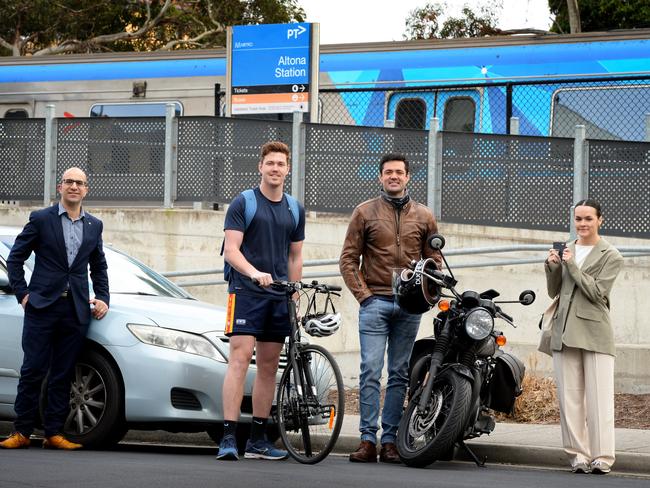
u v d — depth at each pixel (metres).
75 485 6.70
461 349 8.53
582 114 17.56
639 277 13.48
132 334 8.91
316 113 17.20
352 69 19.27
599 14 35.59
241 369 8.52
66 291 8.95
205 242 15.01
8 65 22.09
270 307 8.57
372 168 14.48
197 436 10.74
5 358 9.35
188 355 8.85
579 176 13.44
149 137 15.52
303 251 14.70
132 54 21.06
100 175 15.79
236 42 17.78
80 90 21.39
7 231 10.02
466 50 18.48
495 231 14.39
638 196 13.26
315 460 8.29
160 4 37.09
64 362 8.98
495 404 8.83
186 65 20.52
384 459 8.84
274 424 9.18
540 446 9.14
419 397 8.60
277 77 17.45
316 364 8.41
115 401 8.90
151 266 15.22
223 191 15.10
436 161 14.16
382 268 8.95
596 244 8.93
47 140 16.05
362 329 8.93
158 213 15.19
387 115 18.89
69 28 37.28
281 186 8.79
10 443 9.00
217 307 9.74
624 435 9.81
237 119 15.02
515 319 13.87
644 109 17.17
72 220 9.06
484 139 13.95
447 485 7.11
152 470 7.48
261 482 7.00
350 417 11.20
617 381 12.03
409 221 9.02
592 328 8.73
